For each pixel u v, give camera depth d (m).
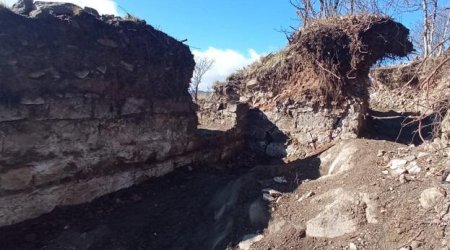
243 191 5.22
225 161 8.20
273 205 4.83
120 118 5.71
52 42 4.80
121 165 5.79
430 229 3.67
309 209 4.59
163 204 5.64
